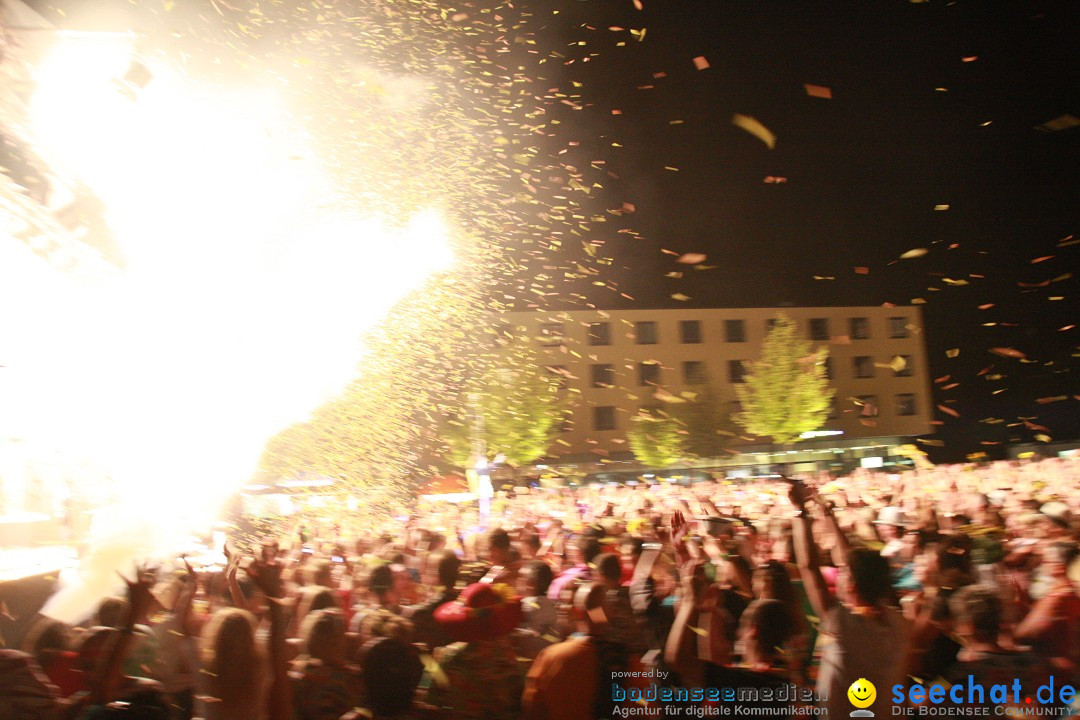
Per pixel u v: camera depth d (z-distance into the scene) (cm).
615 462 5375
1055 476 1625
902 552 688
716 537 623
